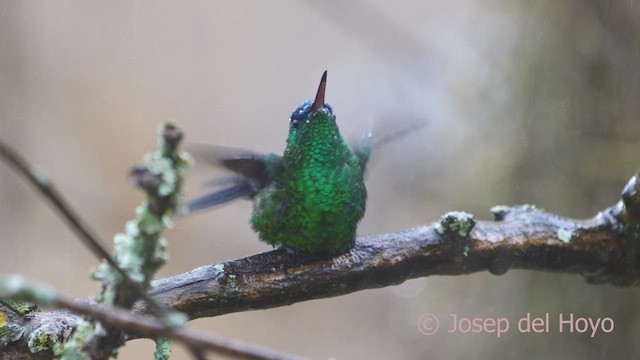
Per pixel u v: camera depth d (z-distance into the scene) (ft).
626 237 19.47
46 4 59.26
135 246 9.38
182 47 65.26
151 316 16.43
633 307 29.91
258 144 65.41
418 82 41.39
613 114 31.01
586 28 31.94
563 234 19.44
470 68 36.42
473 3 39.29
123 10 63.36
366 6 52.54
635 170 30.35
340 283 18.81
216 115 65.16
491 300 33.32
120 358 53.72
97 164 60.39
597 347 30.25
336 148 20.30
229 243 60.18
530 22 33.76
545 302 31.71
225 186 21.93
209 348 8.06
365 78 59.72
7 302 15.84
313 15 65.77
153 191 8.78
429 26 51.01
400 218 40.75
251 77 65.77
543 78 32.96
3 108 54.24
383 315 50.03
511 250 19.25
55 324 15.65
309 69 65.31
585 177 31.27
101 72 62.18
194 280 17.37
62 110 59.77
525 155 33.01
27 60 55.72
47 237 53.67
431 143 38.11
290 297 18.40
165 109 64.23
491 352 32.71
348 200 19.83
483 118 35.22
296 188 19.83
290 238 19.30
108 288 9.50
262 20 66.03
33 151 57.11
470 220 19.08
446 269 19.38
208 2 66.03
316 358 53.93
